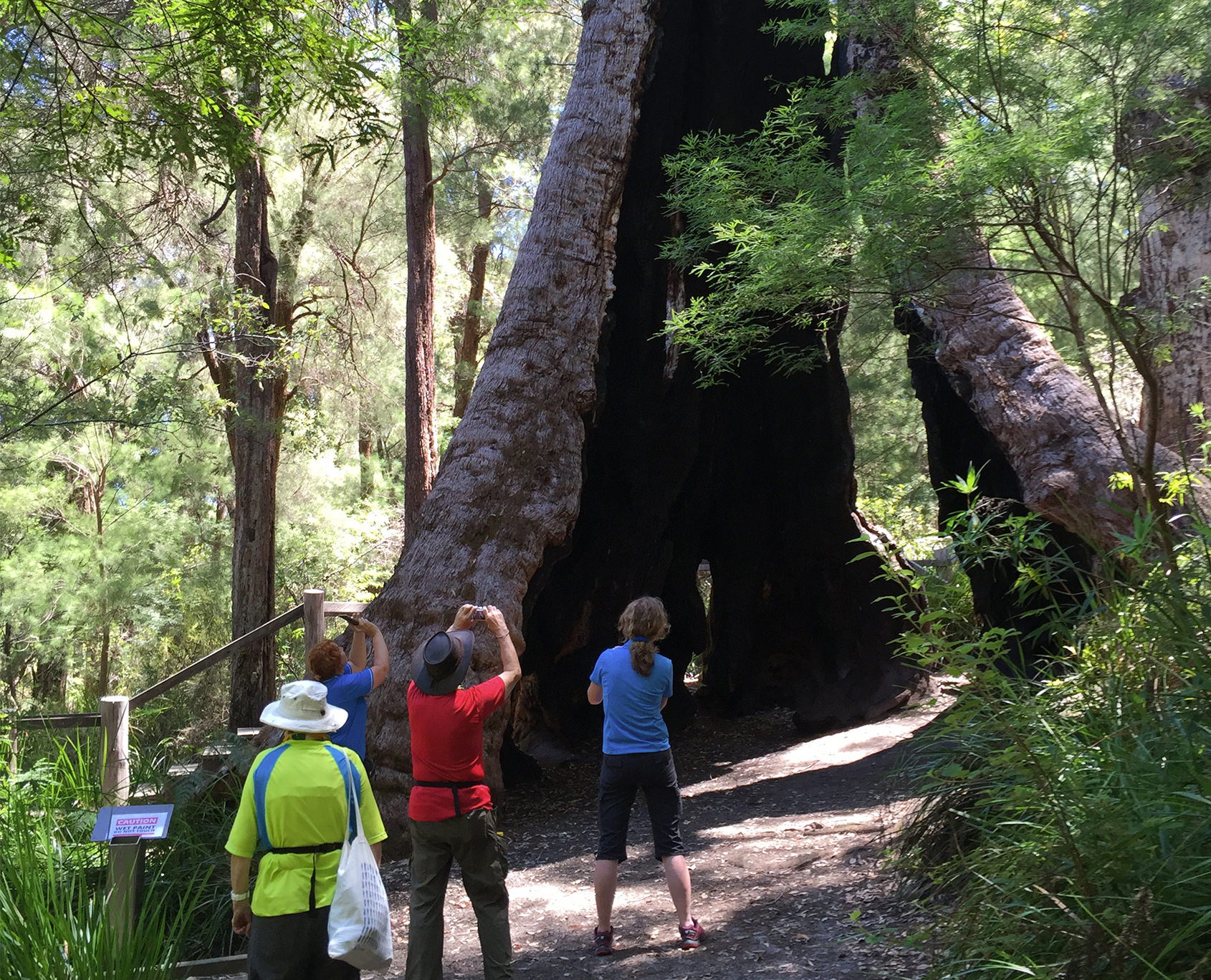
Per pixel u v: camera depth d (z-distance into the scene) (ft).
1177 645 12.12
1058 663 16.20
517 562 25.88
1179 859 9.87
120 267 36.83
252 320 40.29
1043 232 15.93
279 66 18.79
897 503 62.28
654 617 15.92
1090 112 16.16
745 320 21.20
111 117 19.66
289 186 50.55
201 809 21.01
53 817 19.56
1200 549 13.89
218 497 56.90
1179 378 25.76
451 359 76.07
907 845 16.33
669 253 22.34
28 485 48.24
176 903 17.71
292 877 11.15
